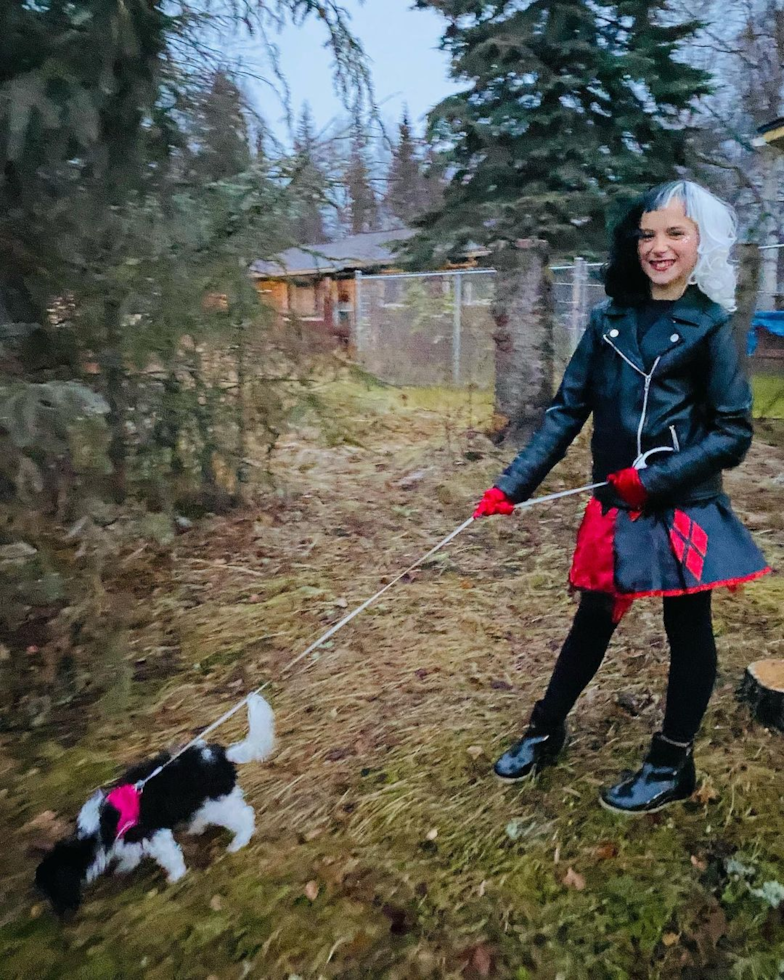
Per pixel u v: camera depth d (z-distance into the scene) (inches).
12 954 80.9
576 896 86.6
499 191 297.3
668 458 85.8
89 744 116.3
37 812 101.3
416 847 94.3
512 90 287.6
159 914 85.4
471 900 86.4
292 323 201.3
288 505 229.5
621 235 90.3
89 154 109.6
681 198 84.2
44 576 114.2
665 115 297.1
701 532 87.3
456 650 142.9
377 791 104.2
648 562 87.6
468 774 107.1
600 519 92.4
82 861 85.2
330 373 212.4
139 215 126.5
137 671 136.9
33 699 125.0
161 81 116.8
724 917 83.4
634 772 105.2
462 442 298.4
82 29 101.9
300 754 112.8
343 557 192.4
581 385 97.0
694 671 93.2
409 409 372.5
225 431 200.1
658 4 286.5
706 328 84.8
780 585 168.6
